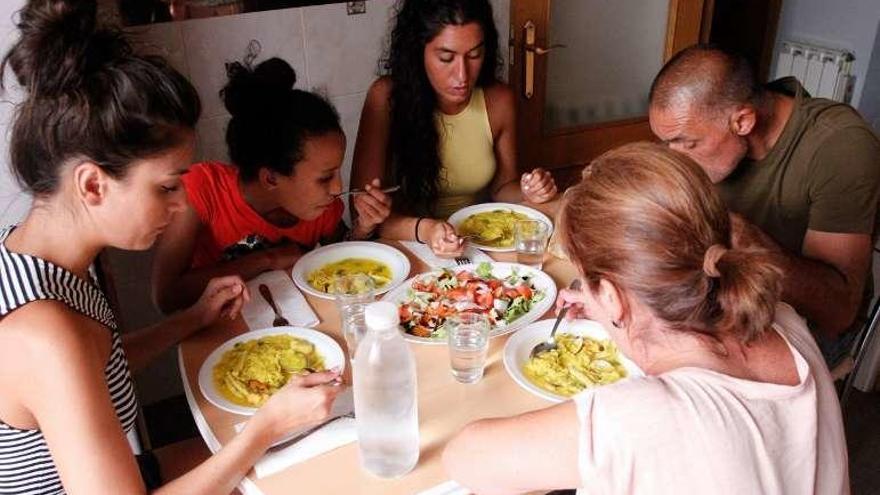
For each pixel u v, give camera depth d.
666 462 0.72
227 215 1.65
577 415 0.78
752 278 0.74
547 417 0.81
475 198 2.19
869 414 2.22
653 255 0.75
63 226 0.98
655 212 0.75
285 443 1.04
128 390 1.12
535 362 1.21
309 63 2.35
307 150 1.52
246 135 1.55
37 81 0.91
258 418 1.02
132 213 0.97
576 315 1.34
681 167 0.76
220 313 1.37
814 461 0.78
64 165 0.92
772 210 1.55
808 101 1.50
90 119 0.89
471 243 1.66
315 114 1.54
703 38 3.05
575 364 1.21
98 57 0.92
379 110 2.04
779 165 1.50
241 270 1.56
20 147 0.94
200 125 2.27
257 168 1.58
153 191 0.97
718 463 0.72
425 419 1.10
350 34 2.38
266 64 1.61
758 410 0.75
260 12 2.21
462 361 1.17
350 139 2.54
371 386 0.95
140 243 1.02
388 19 2.41
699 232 0.75
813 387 0.79
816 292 1.38
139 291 2.30
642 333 0.82
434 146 2.04
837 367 1.57
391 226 1.75
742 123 1.39
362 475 1.00
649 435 0.73
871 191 1.41
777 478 0.74
